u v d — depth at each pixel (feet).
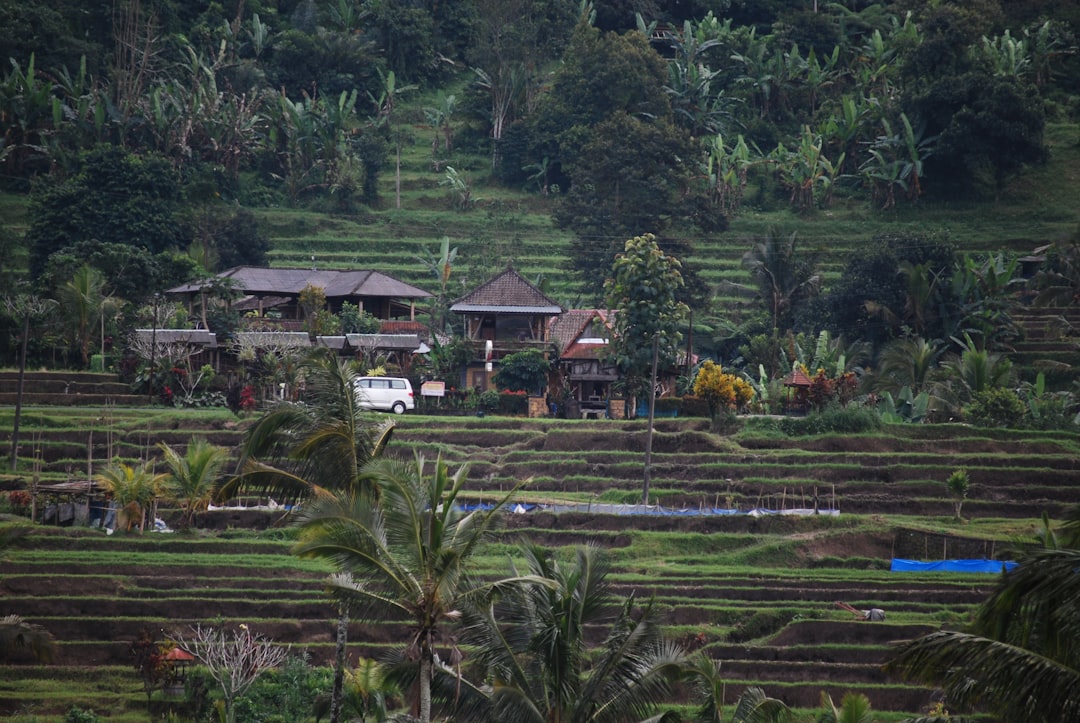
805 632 399.03
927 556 480.23
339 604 255.70
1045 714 170.19
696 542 482.69
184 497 482.28
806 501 531.50
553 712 237.86
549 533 481.05
